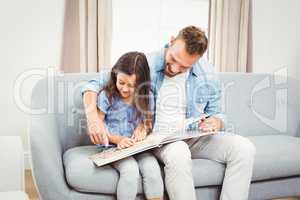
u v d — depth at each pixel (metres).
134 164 1.46
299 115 2.37
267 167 1.76
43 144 1.44
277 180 1.86
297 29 3.12
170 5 2.76
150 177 1.45
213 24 2.71
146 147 1.47
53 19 2.46
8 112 2.45
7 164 1.24
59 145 1.66
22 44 2.42
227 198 1.56
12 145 1.27
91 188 1.46
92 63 2.45
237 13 2.78
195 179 1.59
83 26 2.39
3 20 2.37
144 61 1.66
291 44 3.12
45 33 2.46
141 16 2.70
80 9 2.38
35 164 1.43
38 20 2.43
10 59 2.41
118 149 1.54
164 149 1.55
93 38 2.44
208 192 1.66
